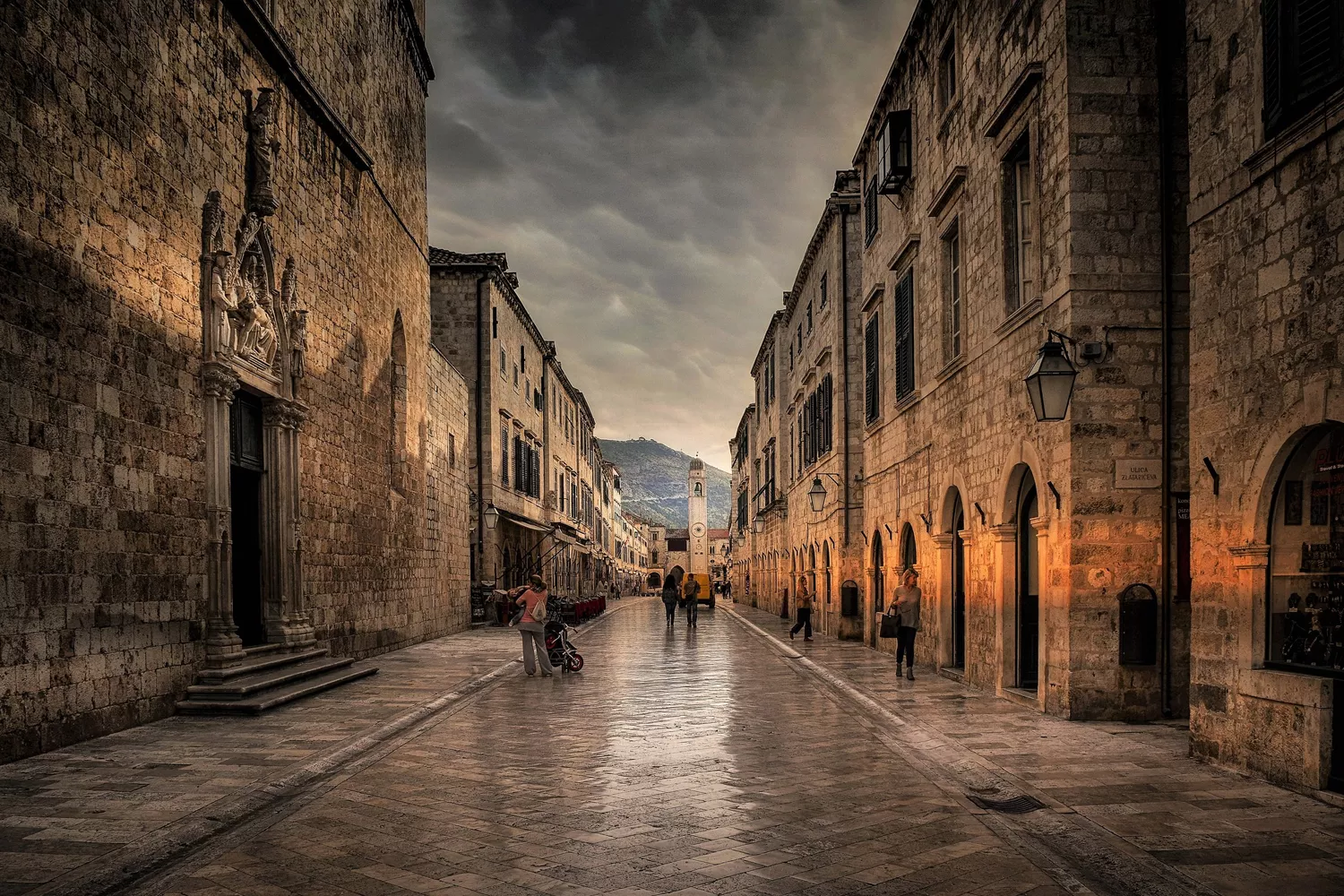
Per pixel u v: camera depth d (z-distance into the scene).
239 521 14.61
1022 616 13.30
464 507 30.09
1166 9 11.37
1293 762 7.53
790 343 39.66
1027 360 12.48
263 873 5.61
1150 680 11.06
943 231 16.47
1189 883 5.32
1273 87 7.67
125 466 10.41
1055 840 6.30
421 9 25.05
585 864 5.73
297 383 15.40
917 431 18.55
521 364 39.59
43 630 9.00
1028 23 12.55
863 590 25.72
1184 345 11.22
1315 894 5.14
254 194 13.75
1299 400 7.50
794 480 37.84
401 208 22.59
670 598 32.81
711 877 5.47
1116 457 11.11
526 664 16.84
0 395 8.45
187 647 11.72
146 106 11.01
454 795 7.57
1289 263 7.64
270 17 14.78
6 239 8.57
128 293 10.56
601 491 76.94
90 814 6.79
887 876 5.52
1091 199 11.24
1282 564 7.92
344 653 17.81
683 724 11.27
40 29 9.11
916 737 10.12
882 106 21.53
